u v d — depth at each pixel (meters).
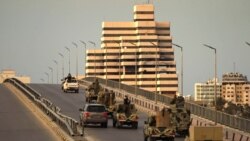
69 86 147.88
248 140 72.75
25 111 105.38
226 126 82.81
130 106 88.25
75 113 106.25
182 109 80.88
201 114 93.38
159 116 73.31
